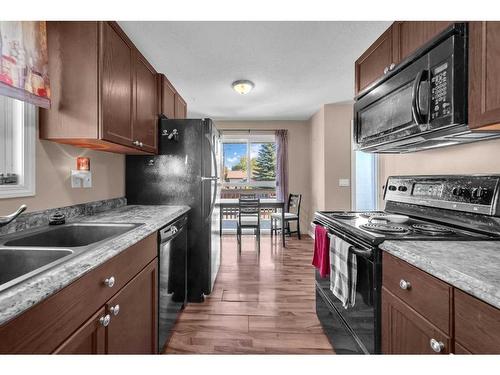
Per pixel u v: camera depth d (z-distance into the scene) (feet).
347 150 13.52
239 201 12.27
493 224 3.62
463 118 3.38
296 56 7.97
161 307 4.99
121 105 5.14
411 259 2.88
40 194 4.45
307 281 8.87
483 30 3.10
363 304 3.91
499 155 4.09
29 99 3.68
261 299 7.57
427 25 3.97
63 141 4.74
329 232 5.21
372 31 6.59
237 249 12.92
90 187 5.92
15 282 2.01
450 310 2.39
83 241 4.50
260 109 14.21
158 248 4.83
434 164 5.57
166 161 7.60
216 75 9.45
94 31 4.39
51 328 2.14
